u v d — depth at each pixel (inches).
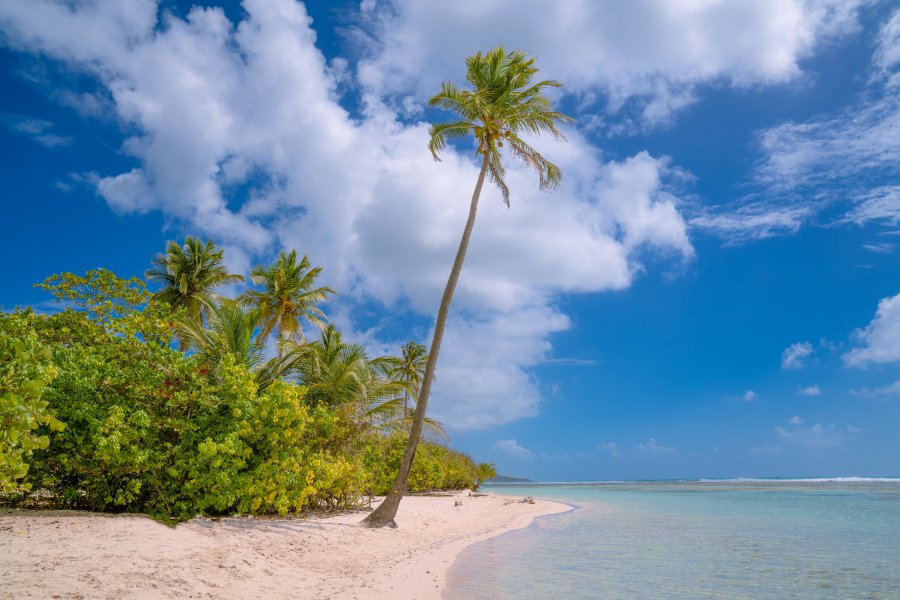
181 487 425.1
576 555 501.7
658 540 622.5
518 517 915.4
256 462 485.1
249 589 267.9
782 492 2119.8
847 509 1112.8
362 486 655.8
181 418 442.9
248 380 483.5
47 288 497.7
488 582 366.6
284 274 1170.6
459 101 661.3
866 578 401.1
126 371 433.1
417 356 1706.4
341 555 396.5
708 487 3184.1
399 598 299.3
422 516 717.9
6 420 194.1
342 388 735.1
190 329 575.2
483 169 665.0
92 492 398.9
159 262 1210.0
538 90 675.4
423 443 1244.5
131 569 249.6
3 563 226.5
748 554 516.1
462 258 633.0
